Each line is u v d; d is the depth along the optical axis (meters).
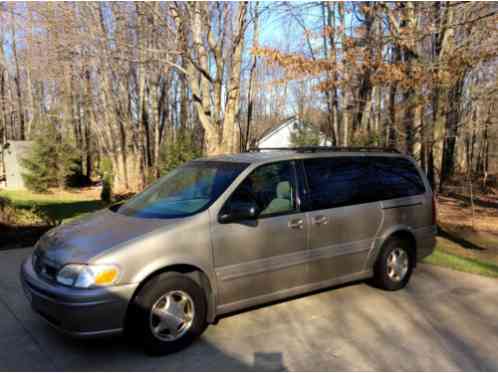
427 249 5.57
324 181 4.72
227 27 11.86
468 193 18.28
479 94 9.60
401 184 5.39
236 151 12.32
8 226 8.80
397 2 8.62
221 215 3.93
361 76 9.23
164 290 3.56
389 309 4.62
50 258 3.61
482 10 7.62
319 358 3.55
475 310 4.61
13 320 4.33
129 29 11.98
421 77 8.27
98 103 23.36
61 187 23.97
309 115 26.25
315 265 4.51
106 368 3.40
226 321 4.29
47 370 3.38
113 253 3.41
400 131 10.50
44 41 13.07
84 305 3.24
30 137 30.31
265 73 20.62
